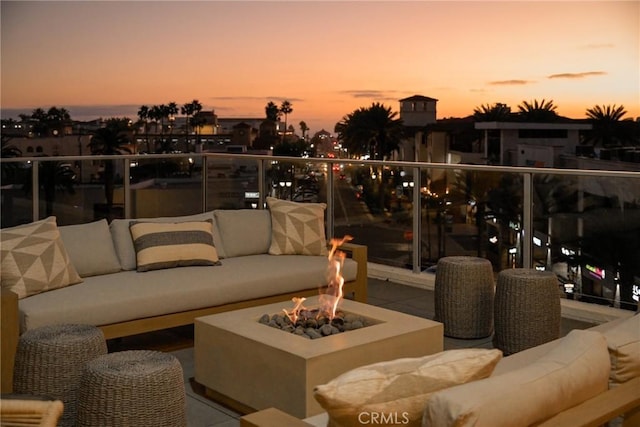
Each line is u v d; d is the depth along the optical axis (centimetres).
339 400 210
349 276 570
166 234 536
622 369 256
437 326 417
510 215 643
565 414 227
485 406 201
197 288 489
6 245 455
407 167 705
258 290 519
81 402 322
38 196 773
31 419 198
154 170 840
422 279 693
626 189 583
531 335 481
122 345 511
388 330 405
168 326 480
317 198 777
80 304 441
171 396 323
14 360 372
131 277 502
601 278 599
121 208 823
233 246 584
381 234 729
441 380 220
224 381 404
